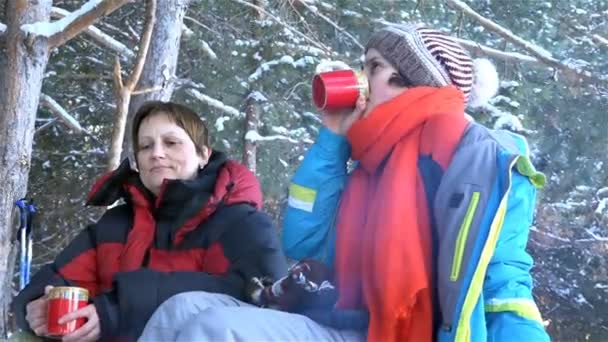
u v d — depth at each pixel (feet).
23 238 12.87
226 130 36.65
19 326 8.56
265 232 8.46
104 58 37.93
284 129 37.24
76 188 38.34
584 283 40.16
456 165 6.63
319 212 7.80
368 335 6.58
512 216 6.54
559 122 38.73
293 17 38.29
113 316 7.71
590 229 40.14
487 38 40.37
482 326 6.29
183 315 6.95
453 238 6.40
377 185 7.19
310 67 36.68
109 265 8.75
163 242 8.66
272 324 6.61
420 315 6.57
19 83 20.84
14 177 20.42
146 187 9.04
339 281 7.18
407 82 7.56
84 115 38.99
